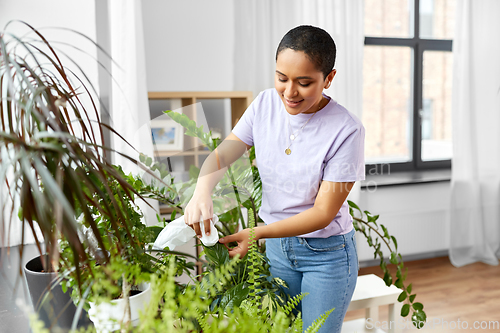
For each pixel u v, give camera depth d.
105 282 0.54
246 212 1.41
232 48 3.05
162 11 2.88
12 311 0.98
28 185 0.49
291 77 1.04
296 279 1.39
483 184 3.58
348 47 3.08
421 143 3.82
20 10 2.14
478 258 3.55
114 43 2.38
